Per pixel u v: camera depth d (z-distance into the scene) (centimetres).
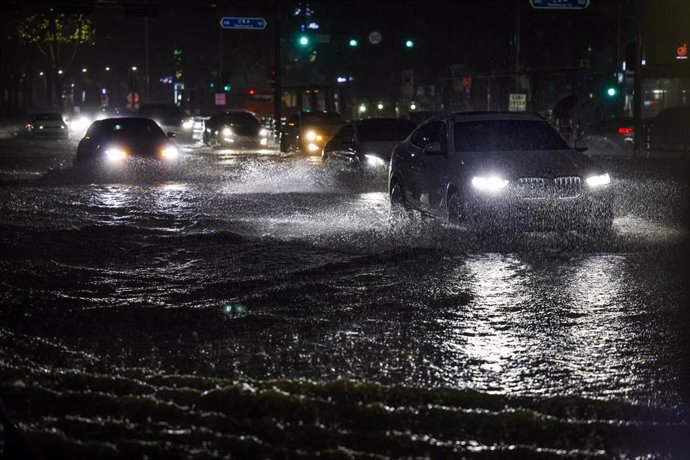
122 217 3797
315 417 1281
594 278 2436
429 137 3625
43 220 3647
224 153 9588
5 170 6706
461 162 3194
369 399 1384
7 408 1285
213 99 16988
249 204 4341
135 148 6169
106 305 2081
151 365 1602
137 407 1292
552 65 15462
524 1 14912
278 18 11638
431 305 2108
